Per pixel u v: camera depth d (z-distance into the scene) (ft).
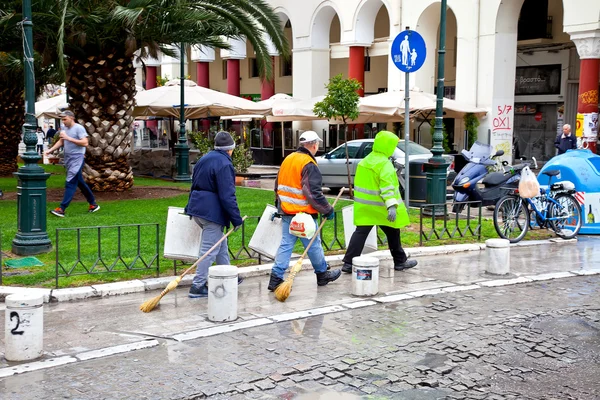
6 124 70.13
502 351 18.74
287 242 25.03
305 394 15.78
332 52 97.09
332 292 25.35
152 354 18.49
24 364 17.65
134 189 54.08
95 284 25.20
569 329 20.79
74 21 44.88
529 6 84.58
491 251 28.37
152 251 30.55
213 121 95.96
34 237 29.66
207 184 23.85
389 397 15.58
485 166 38.91
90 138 50.47
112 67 49.73
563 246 35.45
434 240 35.17
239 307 23.25
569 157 40.70
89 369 17.33
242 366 17.54
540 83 85.87
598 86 66.95
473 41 75.77
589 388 16.15
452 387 16.17
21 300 17.84
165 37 50.24
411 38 37.06
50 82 74.23
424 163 41.96
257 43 50.08
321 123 93.81
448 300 24.25
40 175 29.60
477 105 75.92
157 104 67.67
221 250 25.05
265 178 74.28
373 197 27.55
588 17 64.85
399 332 20.43
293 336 20.06
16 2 44.75
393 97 67.97
